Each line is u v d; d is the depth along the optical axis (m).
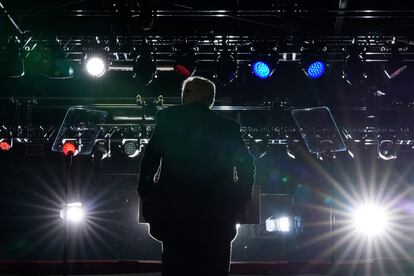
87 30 9.20
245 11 7.64
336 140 11.17
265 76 8.10
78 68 10.05
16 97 10.87
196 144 3.04
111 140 11.62
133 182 13.80
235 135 3.14
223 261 3.01
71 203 13.37
